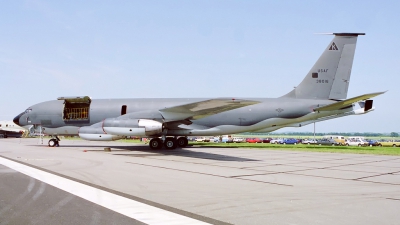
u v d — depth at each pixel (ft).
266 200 32.27
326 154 105.50
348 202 31.65
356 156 97.35
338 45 119.03
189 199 32.42
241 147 150.00
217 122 121.39
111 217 25.12
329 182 45.06
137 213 26.50
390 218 25.80
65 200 31.22
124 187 38.86
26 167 58.80
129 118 104.94
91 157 82.17
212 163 70.59
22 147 128.16
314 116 119.85
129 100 123.95
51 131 126.93
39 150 109.29
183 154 95.35
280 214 26.76
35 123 126.62
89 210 27.32
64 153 95.81
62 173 50.93
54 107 125.49
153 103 121.39
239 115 121.39
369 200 32.71
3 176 47.29
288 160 81.10
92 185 39.96
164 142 119.24
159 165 65.00
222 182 43.88
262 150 126.11
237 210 28.02
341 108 118.32
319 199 33.01
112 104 122.21
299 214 26.84
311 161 78.79
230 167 63.21
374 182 45.52
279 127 124.57
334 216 26.27
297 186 41.22
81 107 123.13
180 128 115.65
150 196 33.71
